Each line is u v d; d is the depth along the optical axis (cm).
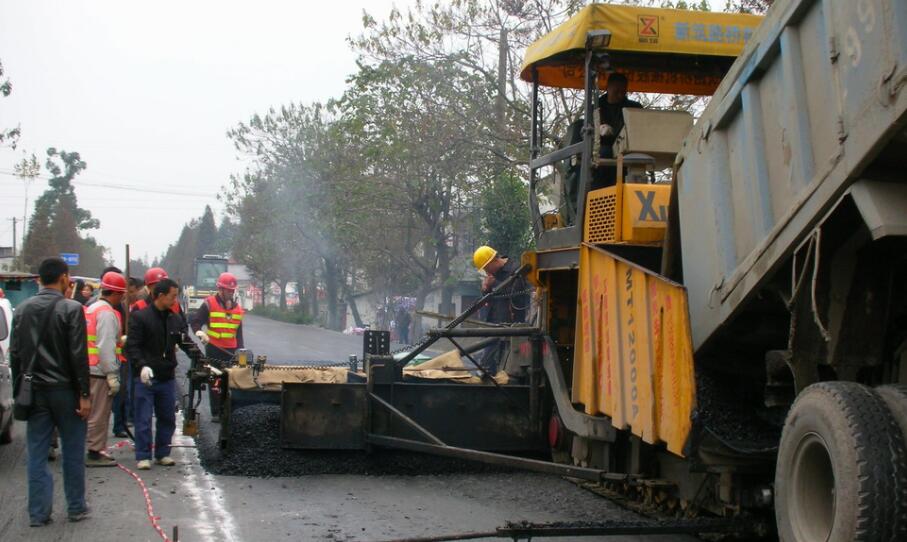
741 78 530
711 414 550
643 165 723
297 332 4484
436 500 754
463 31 2303
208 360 953
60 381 652
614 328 659
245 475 841
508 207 2322
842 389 439
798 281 474
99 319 871
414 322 3562
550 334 847
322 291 6650
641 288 614
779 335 574
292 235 4753
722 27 786
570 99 1909
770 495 546
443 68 2331
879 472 406
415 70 2333
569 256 789
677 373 559
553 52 796
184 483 809
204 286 5759
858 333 475
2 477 843
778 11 489
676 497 666
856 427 417
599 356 689
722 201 559
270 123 4219
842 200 438
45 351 651
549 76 915
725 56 796
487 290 1141
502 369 1037
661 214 694
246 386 959
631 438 704
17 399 648
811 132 465
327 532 635
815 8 458
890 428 417
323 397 860
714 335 573
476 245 2927
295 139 4191
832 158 441
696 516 635
